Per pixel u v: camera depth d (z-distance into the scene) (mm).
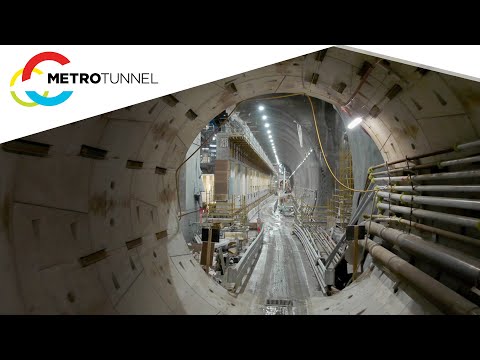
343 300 5754
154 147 4324
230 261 10172
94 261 2941
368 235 6375
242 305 6398
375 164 7961
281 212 34781
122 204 3689
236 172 22516
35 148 2080
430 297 3354
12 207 1917
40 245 2176
